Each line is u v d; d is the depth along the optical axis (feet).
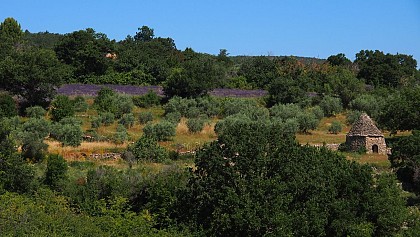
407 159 110.93
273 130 74.64
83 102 193.98
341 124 194.29
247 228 65.57
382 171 115.44
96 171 93.86
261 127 75.36
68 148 130.52
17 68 187.42
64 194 88.74
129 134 159.02
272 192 67.62
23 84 187.83
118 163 117.39
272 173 71.26
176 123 178.19
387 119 169.37
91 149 130.52
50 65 195.52
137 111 198.08
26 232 65.57
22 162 92.53
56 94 198.08
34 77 186.60
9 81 187.73
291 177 70.23
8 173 89.40
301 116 185.88
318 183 71.26
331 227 70.64
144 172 98.27
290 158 71.51
